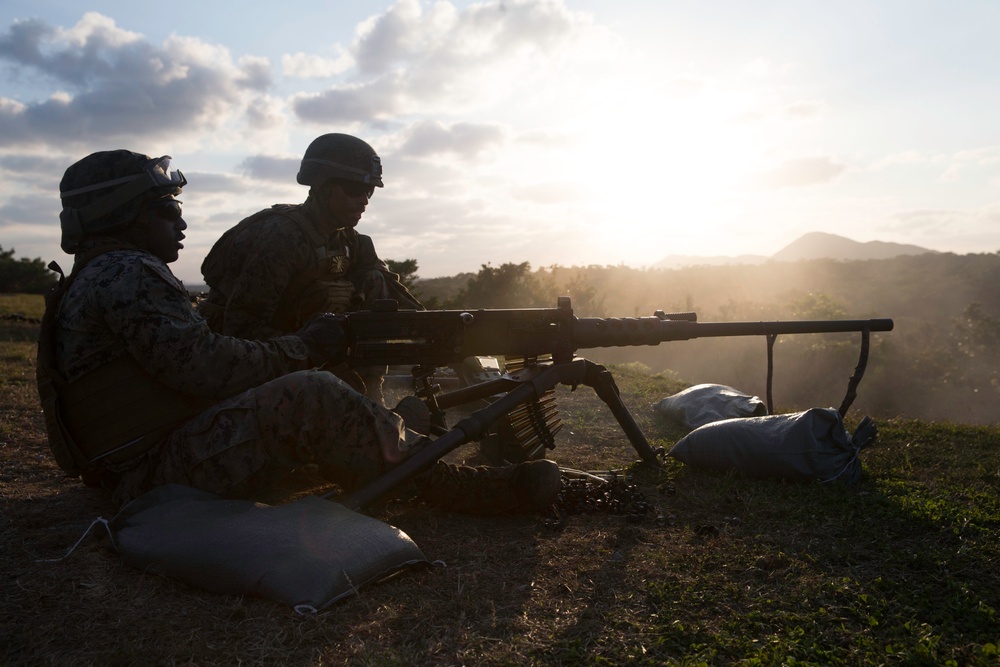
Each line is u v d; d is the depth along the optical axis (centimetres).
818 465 410
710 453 440
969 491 401
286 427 301
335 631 235
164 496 295
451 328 371
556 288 4588
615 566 301
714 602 267
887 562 301
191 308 313
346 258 468
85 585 266
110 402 306
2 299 2992
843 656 228
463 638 237
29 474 433
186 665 216
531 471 352
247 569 254
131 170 317
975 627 245
